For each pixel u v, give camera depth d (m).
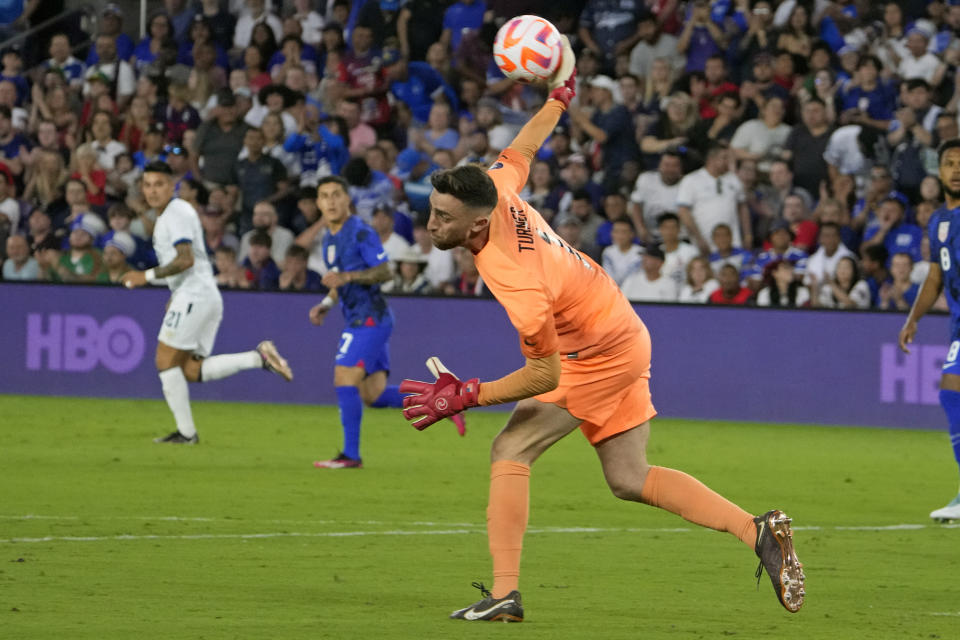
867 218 59.53
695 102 65.44
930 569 24.70
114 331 61.25
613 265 60.38
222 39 76.31
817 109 61.69
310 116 67.38
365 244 38.25
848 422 56.19
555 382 18.12
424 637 17.97
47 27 81.12
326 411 57.41
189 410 44.44
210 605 20.06
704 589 22.31
